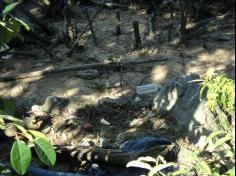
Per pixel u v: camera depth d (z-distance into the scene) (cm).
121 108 455
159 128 419
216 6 750
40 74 519
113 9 776
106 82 512
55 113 444
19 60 569
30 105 469
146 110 451
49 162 164
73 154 361
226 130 231
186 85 425
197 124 392
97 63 539
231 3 746
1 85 507
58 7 722
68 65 555
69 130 421
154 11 734
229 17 713
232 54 589
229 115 303
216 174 196
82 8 770
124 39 637
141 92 482
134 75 528
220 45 617
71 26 610
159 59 564
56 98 450
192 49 603
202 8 727
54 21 712
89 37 641
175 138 401
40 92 494
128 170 348
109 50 600
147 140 379
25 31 583
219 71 538
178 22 704
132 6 778
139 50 597
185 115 409
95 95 487
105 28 680
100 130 421
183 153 356
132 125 429
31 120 425
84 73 521
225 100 200
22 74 518
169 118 429
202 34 636
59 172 330
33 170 328
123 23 705
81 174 347
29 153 158
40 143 165
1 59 570
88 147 366
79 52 591
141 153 349
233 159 242
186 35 617
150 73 534
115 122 434
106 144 394
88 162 360
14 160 156
